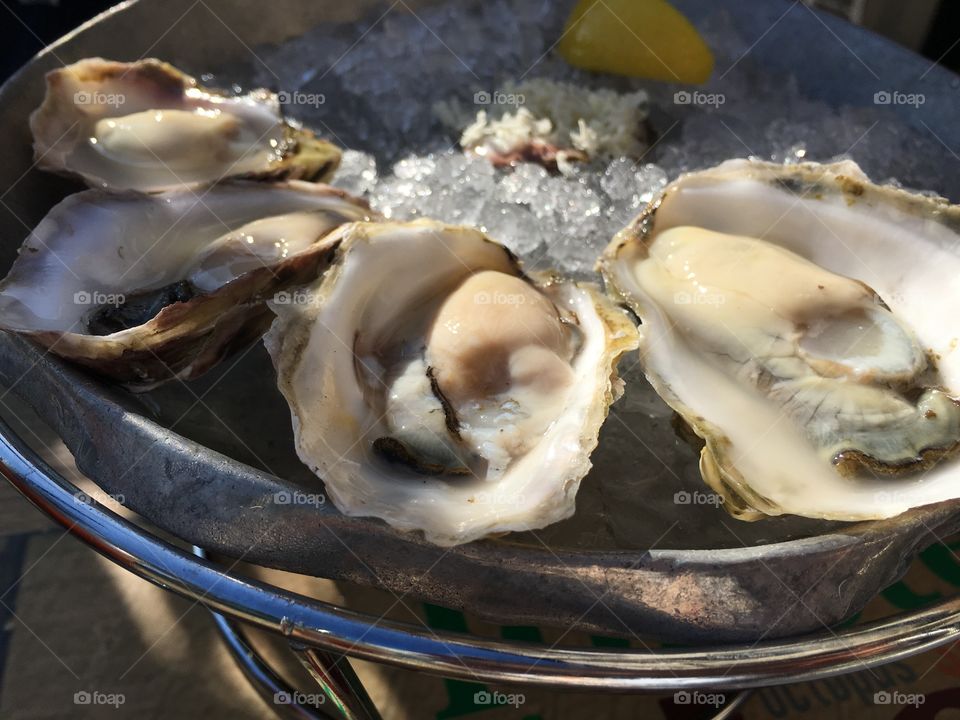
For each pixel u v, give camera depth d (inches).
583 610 5.3
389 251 6.7
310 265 7.0
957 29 11.5
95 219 7.4
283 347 6.1
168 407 6.8
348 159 9.4
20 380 6.4
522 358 6.5
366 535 5.3
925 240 7.3
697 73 9.9
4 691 7.6
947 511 5.7
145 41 9.6
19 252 7.0
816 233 7.6
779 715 7.3
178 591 5.4
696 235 7.4
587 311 7.0
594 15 9.8
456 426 6.4
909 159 9.2
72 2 12.5
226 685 7.6
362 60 10.5
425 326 6.9
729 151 9.6
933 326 7.1
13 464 5.9
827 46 9.6
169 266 7.5
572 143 9.7
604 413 6.1
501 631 7.8
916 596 7.9
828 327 6.9
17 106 8.3
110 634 8.0
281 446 6.6
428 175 9.2
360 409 6.4
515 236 8.5
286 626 5.2
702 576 5.2
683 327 7.0
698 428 6.3
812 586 5.4
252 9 10.1
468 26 10.6
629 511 6.3
